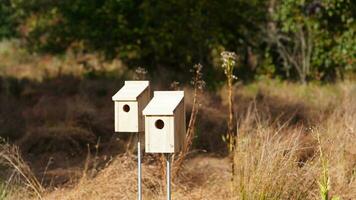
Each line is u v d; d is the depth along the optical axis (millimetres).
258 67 19531
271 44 19406
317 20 18062
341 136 9719
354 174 8789
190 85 16875
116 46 19438
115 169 9164
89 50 19844
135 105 7098
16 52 24953
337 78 18016
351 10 17656
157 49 19016
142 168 9234
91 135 12484
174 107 6488
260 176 8000
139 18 19328
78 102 14375
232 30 19703
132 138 11992
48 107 14289
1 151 10328
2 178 9062
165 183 8953
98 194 8758
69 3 19266
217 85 17781
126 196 8703
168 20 19016
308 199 8156
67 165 11211
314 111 12891
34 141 12297
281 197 7949
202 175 9938
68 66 21703
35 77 20094
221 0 19078
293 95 15703
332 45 18359
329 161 8820
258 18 19375
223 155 11508
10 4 21859
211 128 12734
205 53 19438
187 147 9453
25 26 22344
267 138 8633
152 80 17906
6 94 16766
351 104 11898
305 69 18562
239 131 10195
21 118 14141
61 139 12258
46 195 8969
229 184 8914
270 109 13289
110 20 19125
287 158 8414
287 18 18172
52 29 19672
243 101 14594
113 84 17875
